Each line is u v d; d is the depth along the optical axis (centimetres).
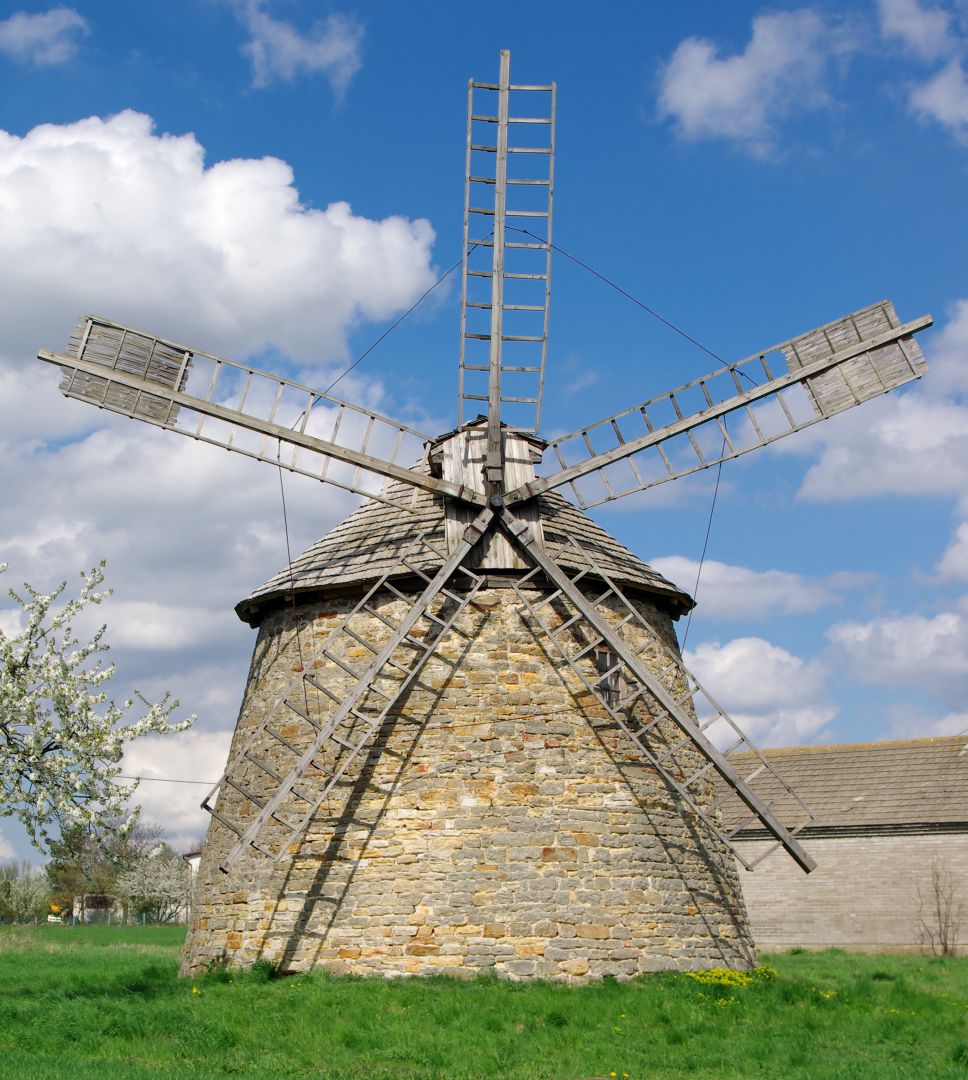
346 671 2297
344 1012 1878
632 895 2238
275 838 2302
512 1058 1638
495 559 2364
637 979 2158
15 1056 1541
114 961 3200
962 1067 1582
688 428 2384
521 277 2425
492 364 2380
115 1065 1509
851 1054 1677
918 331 2353
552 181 2450
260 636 2578
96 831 2288
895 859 4162
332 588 2405
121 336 2327
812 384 2377
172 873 7431
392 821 2223
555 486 2370
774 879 4306
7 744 2266
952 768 4353
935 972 3092
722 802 2397
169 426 2316
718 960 2316
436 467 2439
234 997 1998
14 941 3922
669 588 2533
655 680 2323
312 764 2319
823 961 3594
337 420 2342
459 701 2286
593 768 2292
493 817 2212
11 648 2319
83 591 2419
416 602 2281
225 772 2242
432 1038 1722
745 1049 1675
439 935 2139
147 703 2412
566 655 2298
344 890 2203
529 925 2153
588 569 2384
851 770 4522
